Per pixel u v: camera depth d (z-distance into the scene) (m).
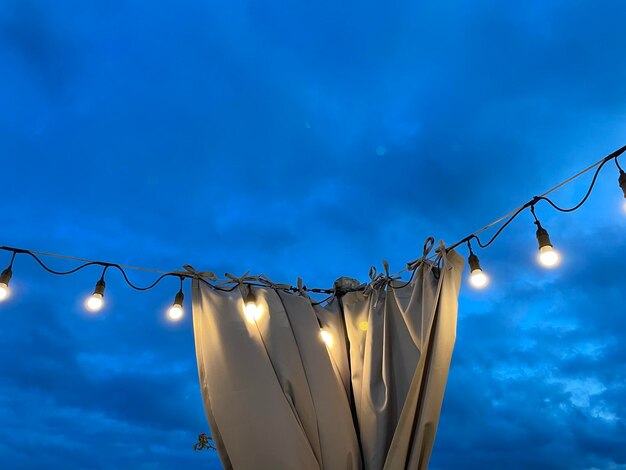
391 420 2.82
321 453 2.72
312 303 3.30
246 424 2.64
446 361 2.59
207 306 2.90
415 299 2.84
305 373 2.89
